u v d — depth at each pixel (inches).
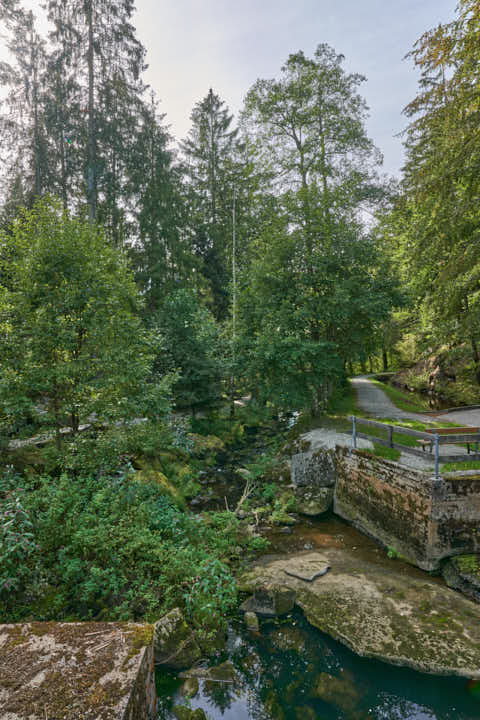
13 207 902.4
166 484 431.2
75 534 252.1
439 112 510.0
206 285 1189.1
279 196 753.0
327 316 603.2
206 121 1374.3
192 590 254.4
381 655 233.1
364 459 406.9
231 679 220.7
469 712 202.5
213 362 790.5
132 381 388.8
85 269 379.6
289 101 769.6
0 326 342.3
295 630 263.7
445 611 271.6
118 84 904.3
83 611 243.0
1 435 373.7
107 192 987.3
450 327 708.7
